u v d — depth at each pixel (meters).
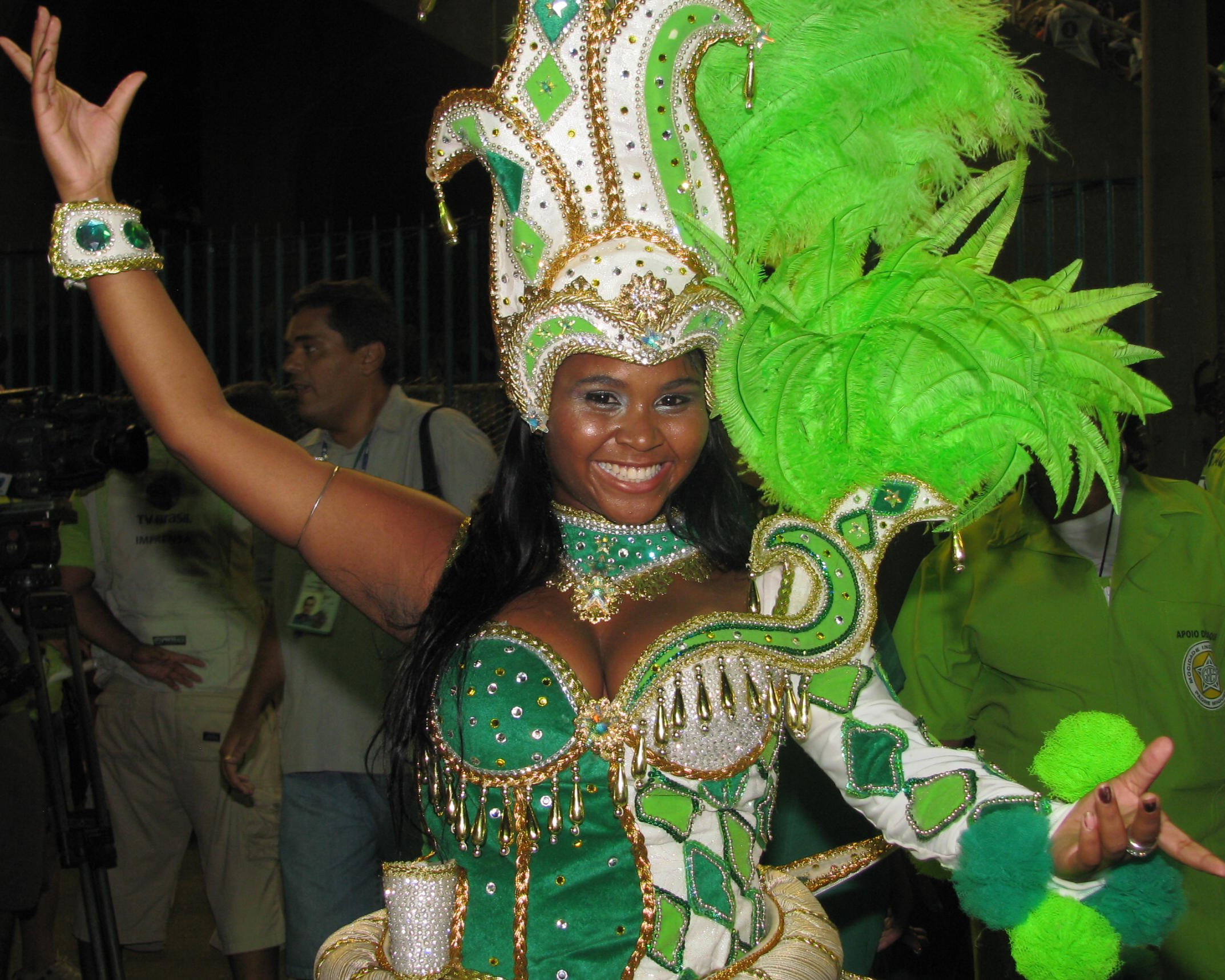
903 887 3.22
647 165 1.76
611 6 1.78
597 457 1.73
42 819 3.44
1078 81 8.18
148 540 4.12
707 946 1.69
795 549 1.76
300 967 3.49
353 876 3.51
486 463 3.61
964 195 1.77
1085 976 1.55
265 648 3.73
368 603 1.89
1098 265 8.00
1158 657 2.84
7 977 3.55
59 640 3.96
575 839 1.69
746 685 1.72
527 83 1.78
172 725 4.02
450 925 1.72
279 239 6.87
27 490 3.10
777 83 1.83
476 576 1.79
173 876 4.21
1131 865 1.56
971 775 1.66
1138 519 2.88
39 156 11.28
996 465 1.68
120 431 3.07
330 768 3.46
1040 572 2.93
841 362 1.67
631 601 1.79
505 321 1.79
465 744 1.69
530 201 1.78
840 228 1.82
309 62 12.97
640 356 1.68
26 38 11.35
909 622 3.08
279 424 4.04
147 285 1.85
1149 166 7.11
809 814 2.66
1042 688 2.92
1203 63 7.02
